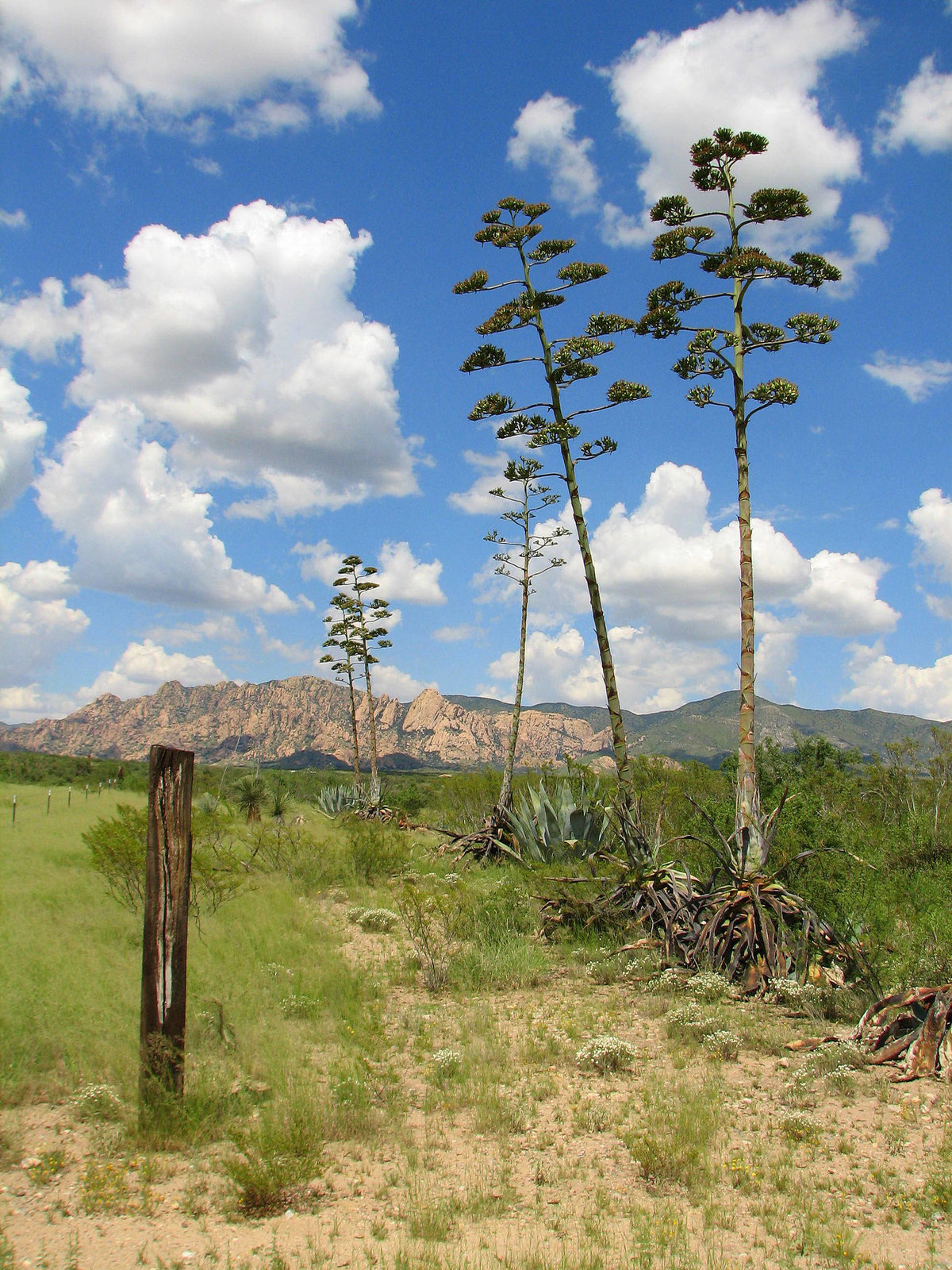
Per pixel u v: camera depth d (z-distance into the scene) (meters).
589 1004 9.02
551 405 13.10
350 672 36.81
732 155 11.46
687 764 19.69
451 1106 5.95
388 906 14.02
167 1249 3.93
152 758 5.62
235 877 13.25
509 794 21.03
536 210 13.81
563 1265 3.83
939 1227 4.31
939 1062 6.58
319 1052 7.06
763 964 9.30
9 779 37.03
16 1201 4.30
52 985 7.08
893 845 11.53
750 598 10.86
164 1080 5.38
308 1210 4.45
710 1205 4.55
